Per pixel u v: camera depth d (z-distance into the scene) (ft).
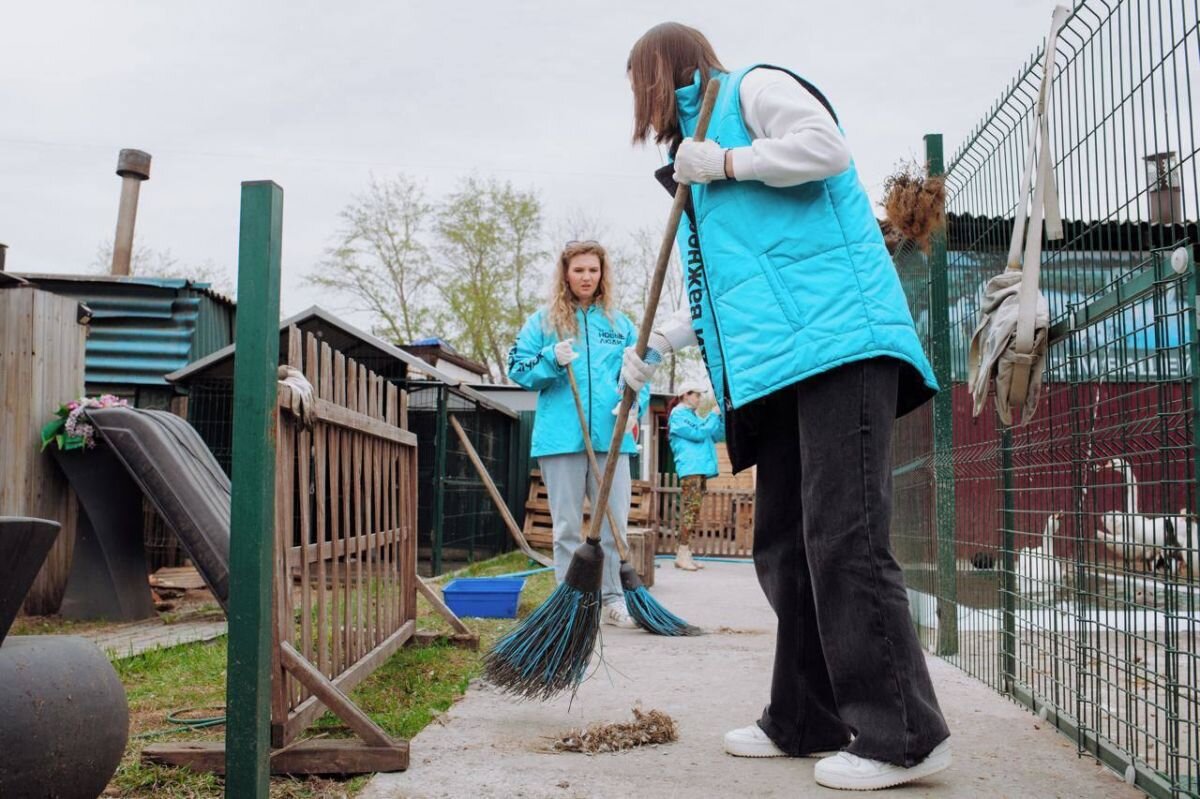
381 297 90.94
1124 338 8.15
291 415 8.82
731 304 8.19
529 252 92.22
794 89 8.13
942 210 13.93
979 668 13.05
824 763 8.02
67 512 21.61
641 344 9.93
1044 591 10.65
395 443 13.70
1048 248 9.93
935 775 8.28
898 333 7.91
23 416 20.62
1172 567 7.33
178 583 24.02
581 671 10.31
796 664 8.88
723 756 8.93
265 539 7.22
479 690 11.77
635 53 9.00
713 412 32.76
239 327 7.34
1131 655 10.39
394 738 8.45
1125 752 8.37
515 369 18.08
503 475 38.63
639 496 39.32
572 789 7.86
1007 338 8.77
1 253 27.27
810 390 8.02
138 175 37.47
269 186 7.41
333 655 10.15
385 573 13.03
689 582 27.37
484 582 18.66
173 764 8.20
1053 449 10.14
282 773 8.21
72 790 6.40
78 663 6.64
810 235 8.03
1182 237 7.23
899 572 8.00
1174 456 7.25
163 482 10.79
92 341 27.73
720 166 8.05
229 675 7.11
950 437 14.53
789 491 8.93
